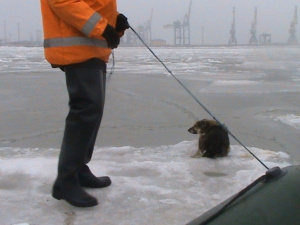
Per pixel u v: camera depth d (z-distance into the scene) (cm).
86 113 343
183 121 760
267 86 1305
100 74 349
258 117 786
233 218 183
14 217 341
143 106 917
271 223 170
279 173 201
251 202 187
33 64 2700
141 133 667
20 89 1262
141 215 345
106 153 525
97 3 341
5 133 680
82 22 323
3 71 2030
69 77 344
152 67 2269
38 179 421
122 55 4222
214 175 442
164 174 439
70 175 353
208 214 199
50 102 1002
